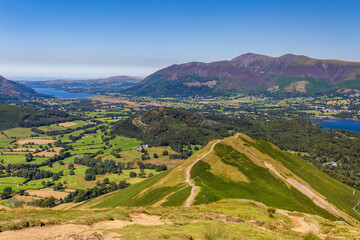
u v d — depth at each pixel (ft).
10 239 79.00
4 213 112.16
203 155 384.88
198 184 286.05
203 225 120.78
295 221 171.73
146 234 93.76
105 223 110.11
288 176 397.60
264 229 135.44
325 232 151.43
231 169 350.64
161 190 306.76
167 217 135.54
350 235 140.97
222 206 187.32
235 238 102.99
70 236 85.40
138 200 313.94
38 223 96.84
